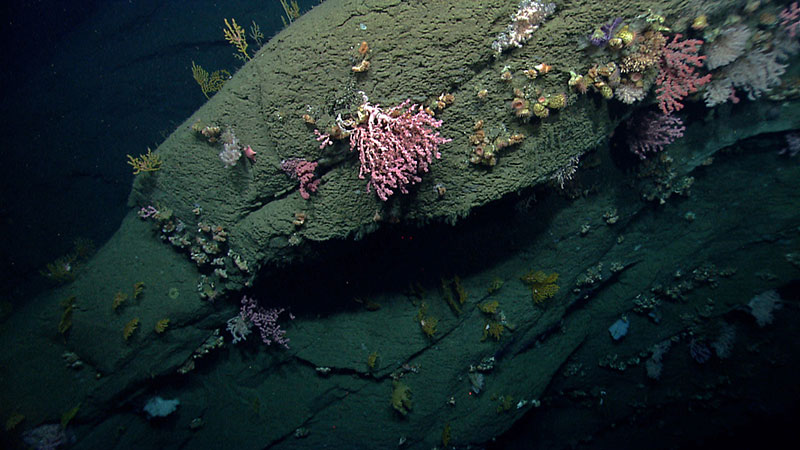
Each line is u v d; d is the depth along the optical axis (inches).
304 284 85.5
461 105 61.2
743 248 87.6
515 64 60.2
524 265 88.6
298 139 64.8
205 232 77.9
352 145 61.6
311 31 60.6
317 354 91.3
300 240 70.9
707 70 68.0
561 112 62.9
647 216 89.8
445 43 58.7
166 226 80.3
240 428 91.3
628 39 58.0
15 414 76.7
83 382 80.3
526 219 84.7
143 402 84.6
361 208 67.7
